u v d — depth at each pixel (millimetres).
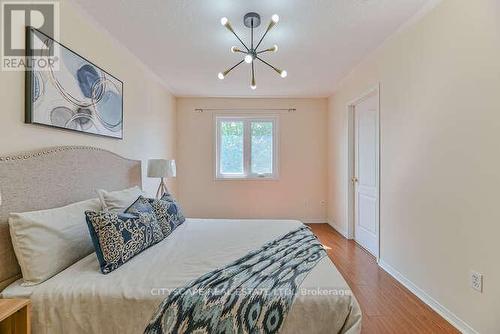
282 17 2314
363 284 2557
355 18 2336
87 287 1364
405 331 1848
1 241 1427
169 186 4516
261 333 1250
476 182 1735
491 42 1624
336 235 4266
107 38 2576
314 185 5020
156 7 2154
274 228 2475
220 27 2479
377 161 3055
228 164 5062
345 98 4102
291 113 5008
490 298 1644
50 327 1305
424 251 2246
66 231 1616
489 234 1647
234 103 4980
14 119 1593
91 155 2215
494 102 1608
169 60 3252
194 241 2094
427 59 2188
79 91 2125
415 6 2158
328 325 1284
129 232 1725
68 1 2025
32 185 1627
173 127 4789
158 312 1286
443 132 2027
